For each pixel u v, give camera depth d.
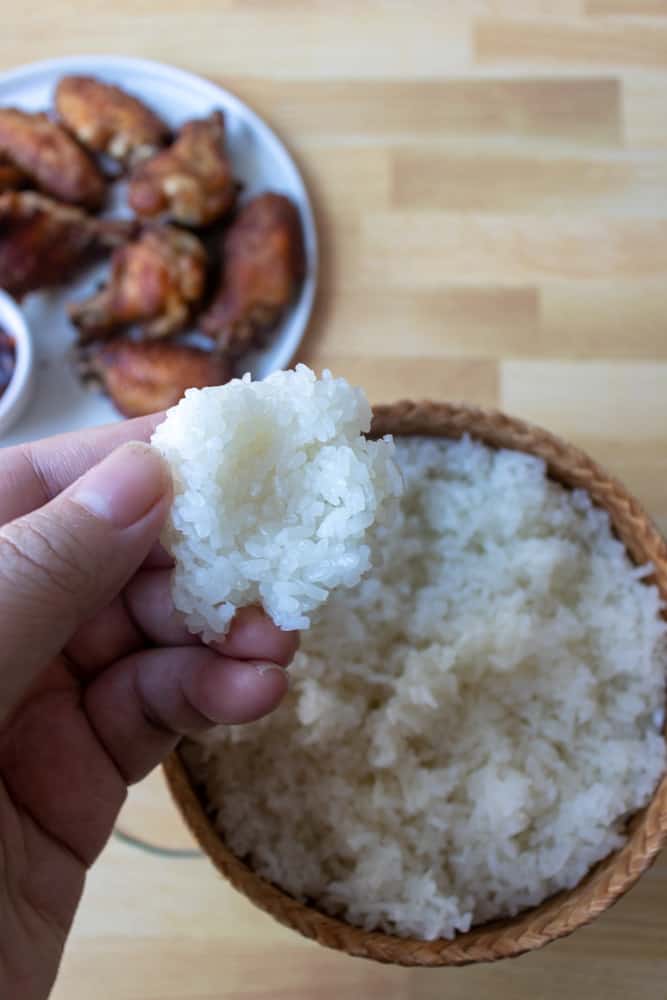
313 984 0.42
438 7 0.56
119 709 0.39
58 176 0.54
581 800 0.39
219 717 0.37
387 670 0.41
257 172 0.54
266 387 0.34
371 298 0.52
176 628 0.39
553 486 0.42
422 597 0.42
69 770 0.38
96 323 0.52
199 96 0.55
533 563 0.41
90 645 0.40
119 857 0.44
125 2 0.57
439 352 0.51
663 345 0.50
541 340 0.51
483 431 0.42
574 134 0.54
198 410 0.33
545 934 0.35
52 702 0.39
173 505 0.33
